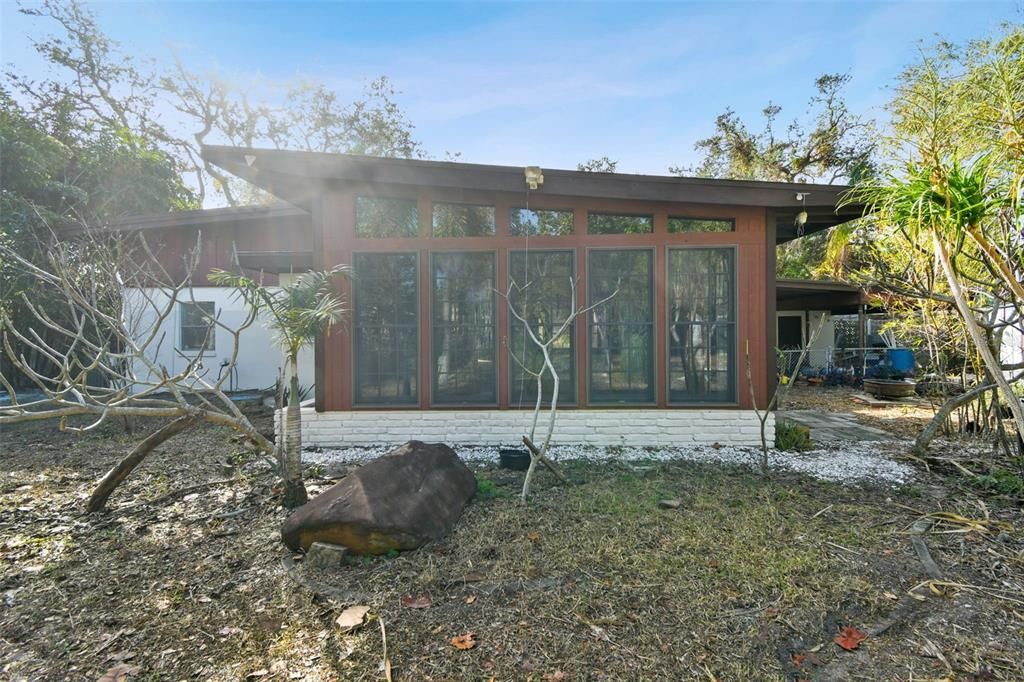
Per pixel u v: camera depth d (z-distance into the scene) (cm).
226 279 432
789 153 1822
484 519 350
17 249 820
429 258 566
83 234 780
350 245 568
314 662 207
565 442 562
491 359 567
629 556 292
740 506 376
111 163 1173
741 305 553
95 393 645
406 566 284
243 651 215
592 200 563
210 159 523
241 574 283
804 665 202
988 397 591
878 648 212
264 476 473
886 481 441
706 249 555
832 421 750
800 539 315
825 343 1427
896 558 291
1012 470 459
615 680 193
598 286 561
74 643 223
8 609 251
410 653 211
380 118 2044
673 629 224
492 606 244
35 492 437
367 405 573
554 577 270
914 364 1051
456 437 568
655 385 558
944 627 226
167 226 898
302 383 979
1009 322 470
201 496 420
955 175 239
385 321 570
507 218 564
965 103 463
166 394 959
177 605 252
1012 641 215
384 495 318
